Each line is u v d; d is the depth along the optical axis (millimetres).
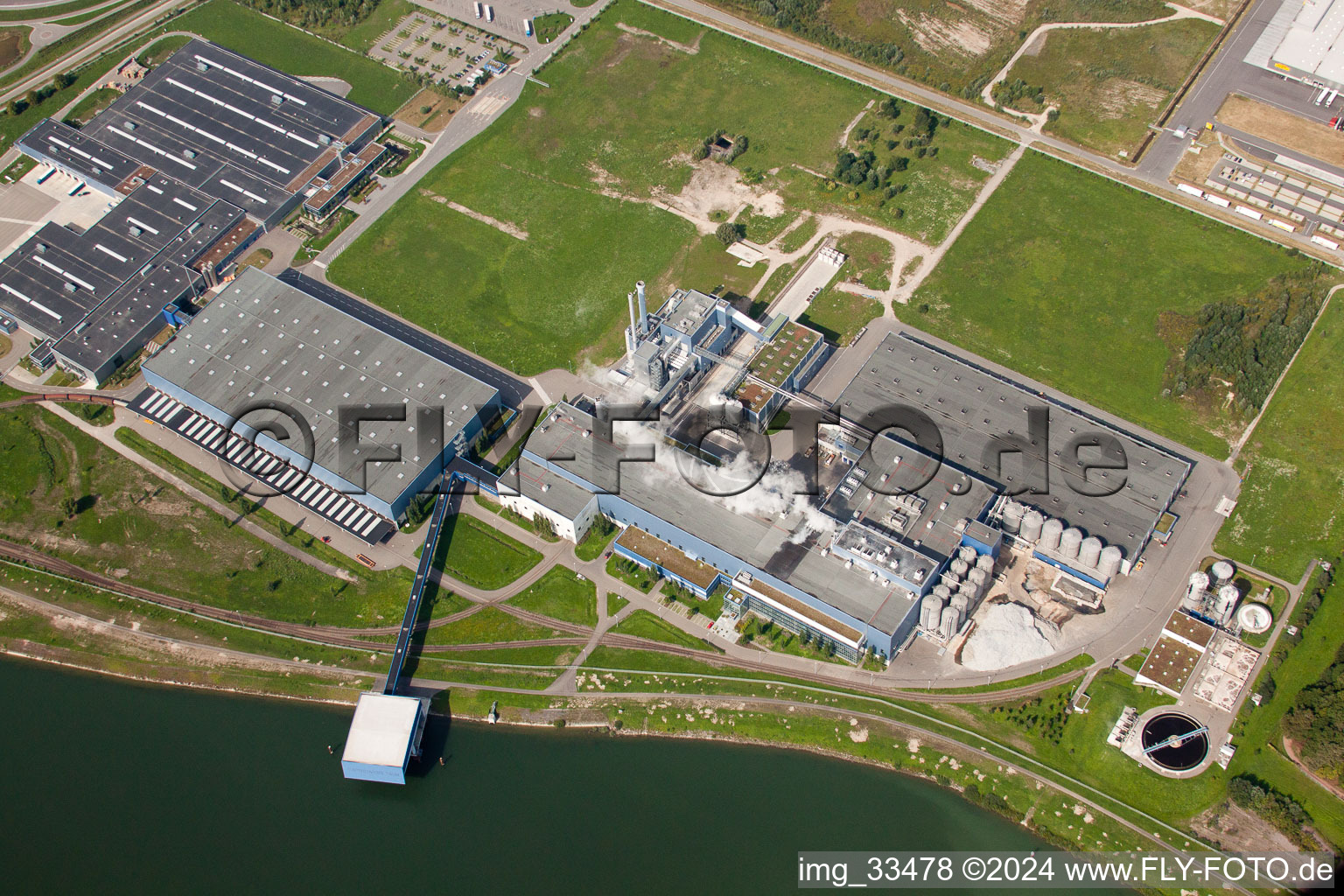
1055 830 187250
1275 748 191375
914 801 193000
